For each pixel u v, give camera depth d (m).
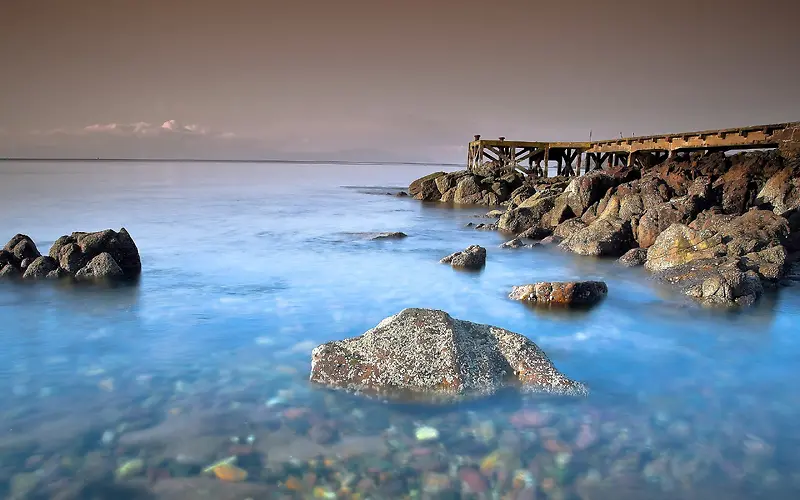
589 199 19.88
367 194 45.31
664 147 24.31
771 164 17.08
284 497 4.23
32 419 5.42
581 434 5.21
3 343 7.67
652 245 13.73
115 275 12.05
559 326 8.74
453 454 4.84
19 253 12.27
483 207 33.38
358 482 4.42
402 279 12.26
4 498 4.18
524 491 4.33
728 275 10.26
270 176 94.56
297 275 12.57
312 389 6.08
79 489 4.31
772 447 5.05
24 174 79.75
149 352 7.32
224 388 6.14
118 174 86.56
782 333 8.46
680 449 4.99
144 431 5.18
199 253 15.54
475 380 5.98
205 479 4.44
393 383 5.95
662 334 8.38
